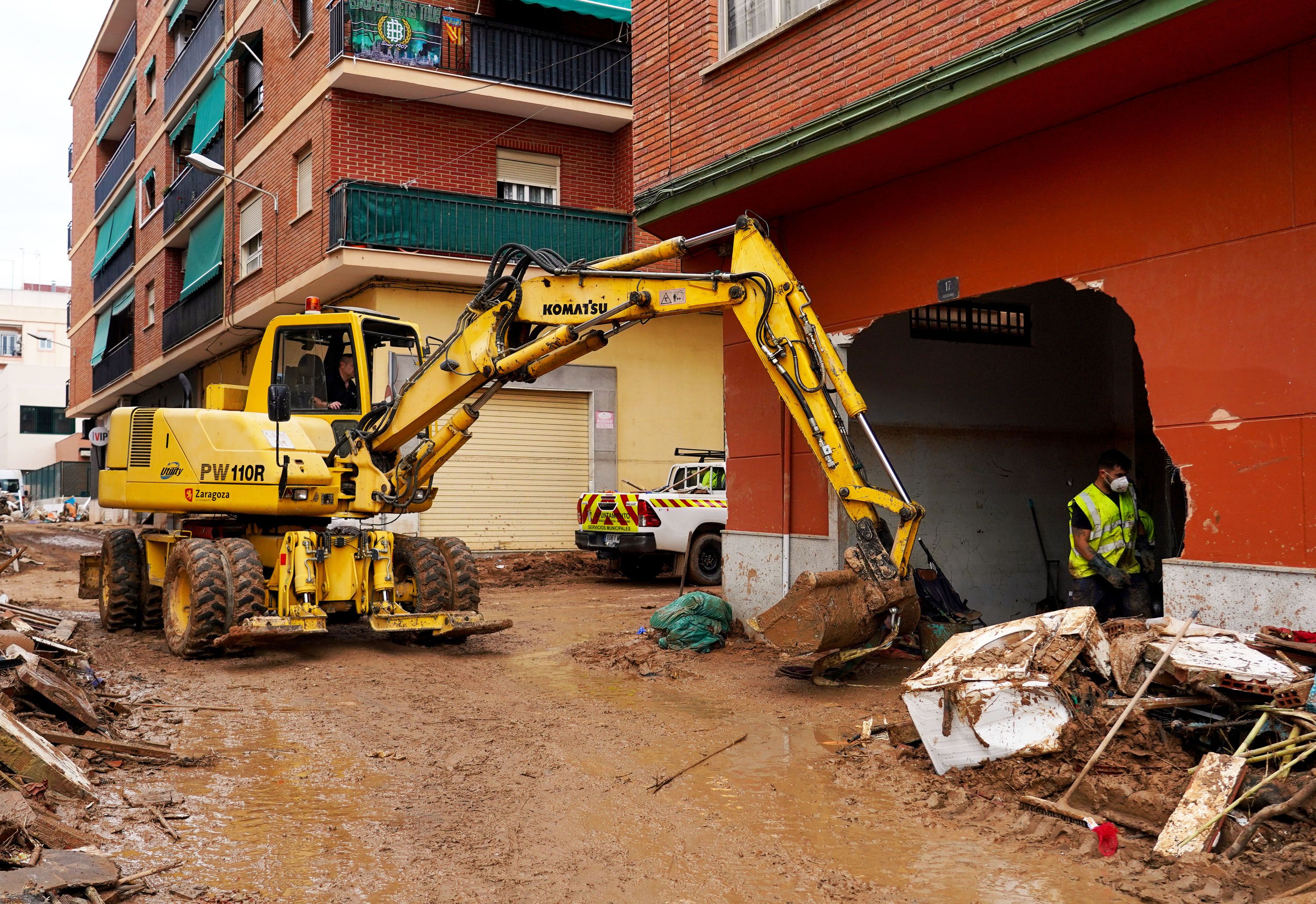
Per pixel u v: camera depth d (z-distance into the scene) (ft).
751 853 14.74
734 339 34.58
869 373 33.27
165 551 34.71
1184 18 18.44
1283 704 15.15
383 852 14.75
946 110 23.15
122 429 33.94
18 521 122.83
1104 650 17.65
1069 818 15.25
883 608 23.93
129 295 101.35
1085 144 23.44
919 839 15.24
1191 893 12.78
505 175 61.57
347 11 53.83
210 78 76.28
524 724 22.43
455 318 57.26
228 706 23.98
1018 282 25.03
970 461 35.17
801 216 32.04
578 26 64.23
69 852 13.01
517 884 13.64
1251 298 19.99
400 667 28.94
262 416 31.65
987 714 16.98
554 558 56.08
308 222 58.39
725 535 34.68
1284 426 19.34
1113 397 38.86
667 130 32.91
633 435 61.26
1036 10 21.29
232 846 14.82
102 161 117.50
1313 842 13.55
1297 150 19.33
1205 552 20.61
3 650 22.54
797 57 27.84
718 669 28.32
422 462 31.14
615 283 27.58
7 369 179.52
